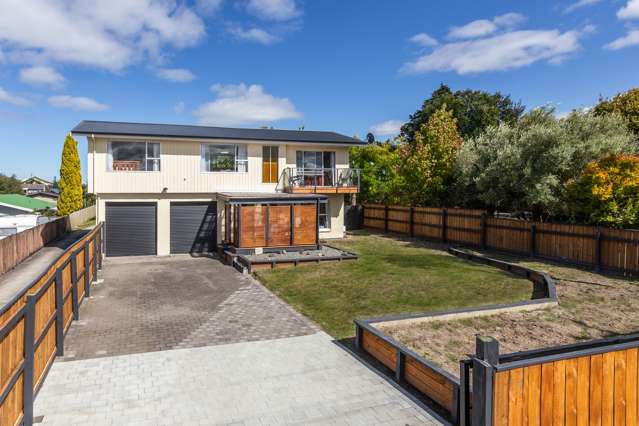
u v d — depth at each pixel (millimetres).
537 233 16141
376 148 33688
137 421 5105
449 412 5270
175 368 6660
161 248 19438
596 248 13688
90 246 12070
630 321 8727
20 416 4750
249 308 10109
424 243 21172
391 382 6172
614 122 17859
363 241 22016
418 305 10000
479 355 4297
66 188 35531
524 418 4254
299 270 14242
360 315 9367
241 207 16969
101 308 10148
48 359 6492
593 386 4504
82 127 19359
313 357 7105
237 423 5074
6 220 27531
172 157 19562
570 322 8656
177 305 10422
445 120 25984
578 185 14875
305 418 5188
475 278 12750
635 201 13797
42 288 5953
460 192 22531
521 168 17797
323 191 21891
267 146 21375
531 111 20219
